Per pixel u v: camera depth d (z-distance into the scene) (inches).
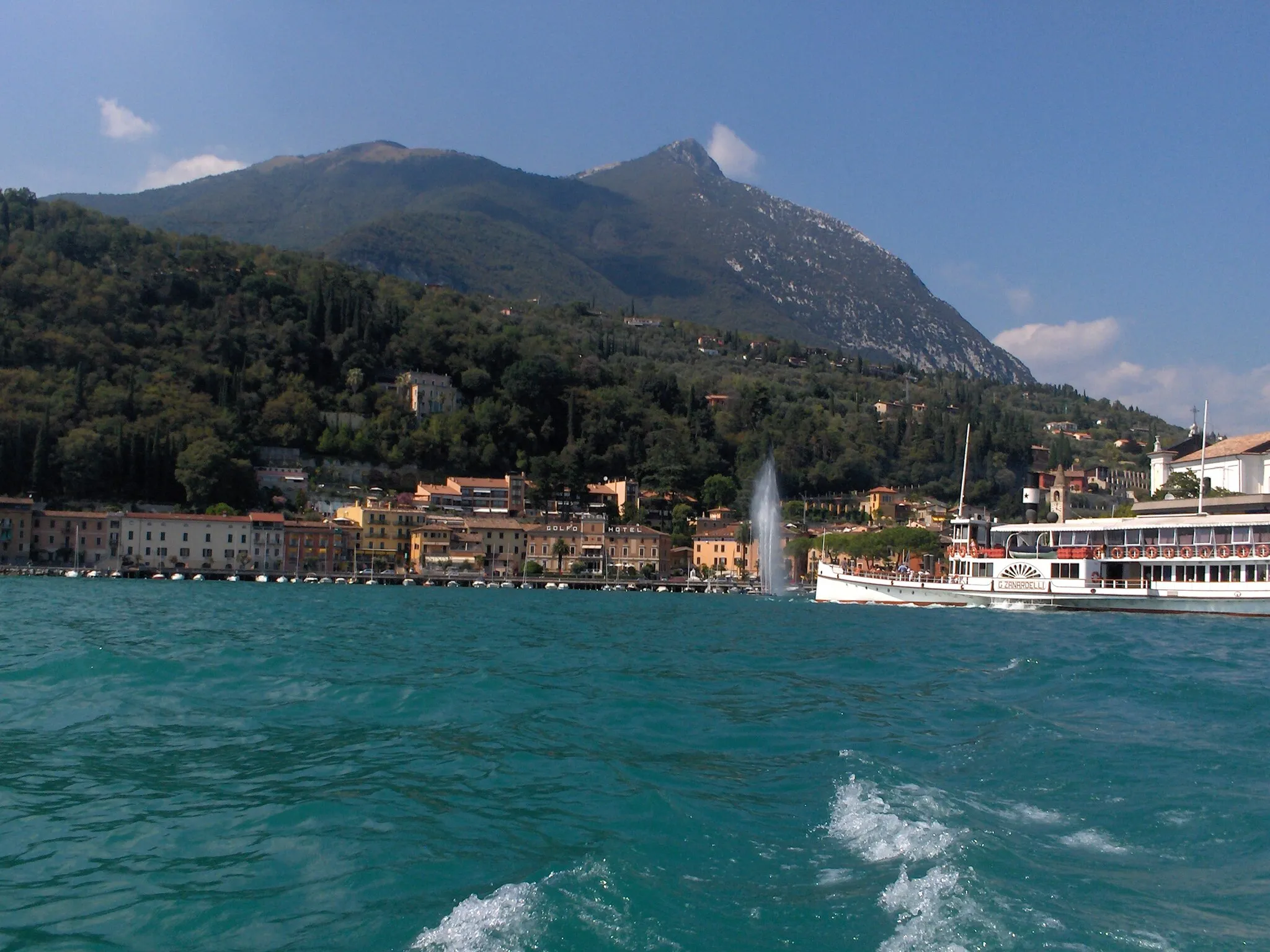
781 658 2940.5
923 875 916.0
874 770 1362.0
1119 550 5290.4
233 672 2370.8
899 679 2425.0
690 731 1740.9
